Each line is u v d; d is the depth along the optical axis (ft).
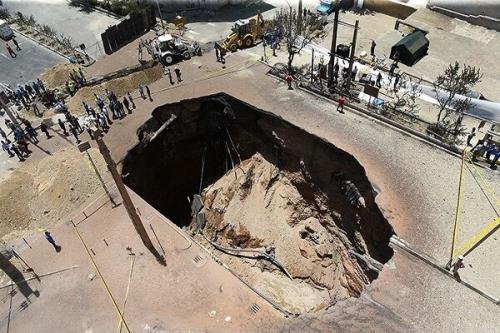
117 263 72.18
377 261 76.23
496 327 57.26
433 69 105.40
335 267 85.35
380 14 139.85
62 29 148.15
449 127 87.61
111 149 92.17
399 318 59.11
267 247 89.25
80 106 108.58
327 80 104.01
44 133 102.83
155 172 99.86
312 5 148.15
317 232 90.99
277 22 121.60
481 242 66.90
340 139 87.40
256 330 61.11
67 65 124.16
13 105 114.42
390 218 71.92
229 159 106.01
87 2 160.04
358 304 61.46
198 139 106.32
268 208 95.25
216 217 97.19
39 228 81.05
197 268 70.59
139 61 123.95
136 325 63.46
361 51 118.32
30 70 128.06
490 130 84.23
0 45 140.56
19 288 70.38
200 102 101.04
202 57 120.88
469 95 92.17
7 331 64.90
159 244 74.59
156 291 67.56
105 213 80.69
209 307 64.80
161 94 105.50
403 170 80.12
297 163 94.32
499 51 110.01
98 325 64.08
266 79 107.55
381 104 94.43
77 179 85.92
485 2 118.83
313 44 119.24
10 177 91.40
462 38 115.55
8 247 77.00
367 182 79.20
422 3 135.64
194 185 110.63
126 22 133.49
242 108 99.14
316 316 61.72
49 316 66.08
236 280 68.69
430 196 74.90
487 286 61.05
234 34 119.96
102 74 121.29
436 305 60.08
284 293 79.56
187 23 142.82
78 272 71.51
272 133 96.17
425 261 65.26
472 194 74.54
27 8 163.43
